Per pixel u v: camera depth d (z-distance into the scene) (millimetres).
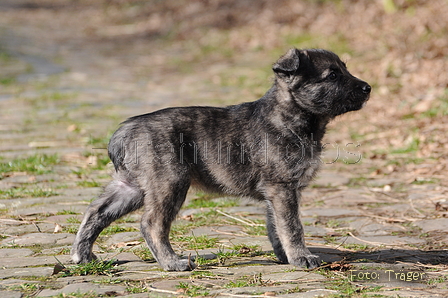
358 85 6934
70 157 10844
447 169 10070
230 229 7641
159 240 6238
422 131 12000
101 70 21047
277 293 5297
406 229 7547
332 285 5551
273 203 6570
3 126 13047
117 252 6723
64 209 8219
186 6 33969
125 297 5199
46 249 6750
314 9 25844
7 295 5250
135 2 38688
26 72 19812
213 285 5578
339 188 9539
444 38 18109
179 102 15547
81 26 33844
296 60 6695
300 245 6406
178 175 6391
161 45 26906
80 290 5371
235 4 31203
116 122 13422
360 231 7543
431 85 14727
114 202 6469
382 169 10500
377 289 5398
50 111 14562
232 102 15258
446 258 6438
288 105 6750
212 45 24875
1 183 9406
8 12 38812
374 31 20656
